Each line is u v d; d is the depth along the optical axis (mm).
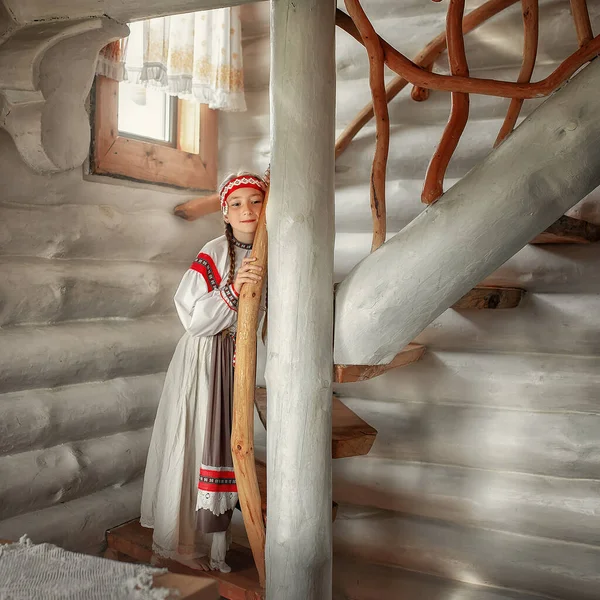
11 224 2988
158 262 3828
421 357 3553
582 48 2207
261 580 2809
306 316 2455
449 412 3471
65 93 2828
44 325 3160
